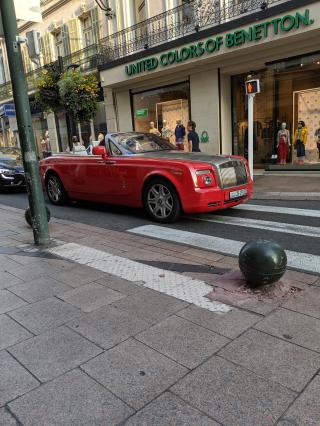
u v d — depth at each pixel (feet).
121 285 12.83
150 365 8.45
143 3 52.90
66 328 10.17
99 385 7.87
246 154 47.39
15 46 15.85
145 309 11.04
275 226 20.59
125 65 51.13
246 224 21.33
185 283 12.83
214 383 7.79
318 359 8.45
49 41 70.44
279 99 43.16
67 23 65.67
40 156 81.15
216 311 10.76
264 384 7.70
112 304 11.44
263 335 9.46
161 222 22.65
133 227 21.91
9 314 11.09
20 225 22.95
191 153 24.40
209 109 46.52
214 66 44.73
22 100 16.34
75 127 68.54
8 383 8.05
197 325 10.05
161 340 9.41
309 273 13.48
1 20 15.69
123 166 23.95
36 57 17.65
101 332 9.90
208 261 15.15
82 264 15.06
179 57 44.16
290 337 9.33
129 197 24.18
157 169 22.08
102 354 8.94
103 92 60.08
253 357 8.59
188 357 8.69
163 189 22.21
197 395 7.47
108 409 7.20
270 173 41.65
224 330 9.76
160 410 7.11
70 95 48.01
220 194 21.27
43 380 8.11
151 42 50.60
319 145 41.16
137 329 9.96
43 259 15.84
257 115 45.60
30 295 12.33
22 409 7.29
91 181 26.50
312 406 7.07
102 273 14.01
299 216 22.68
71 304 11.55
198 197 20.65
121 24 55.98
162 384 7.82
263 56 40.42
